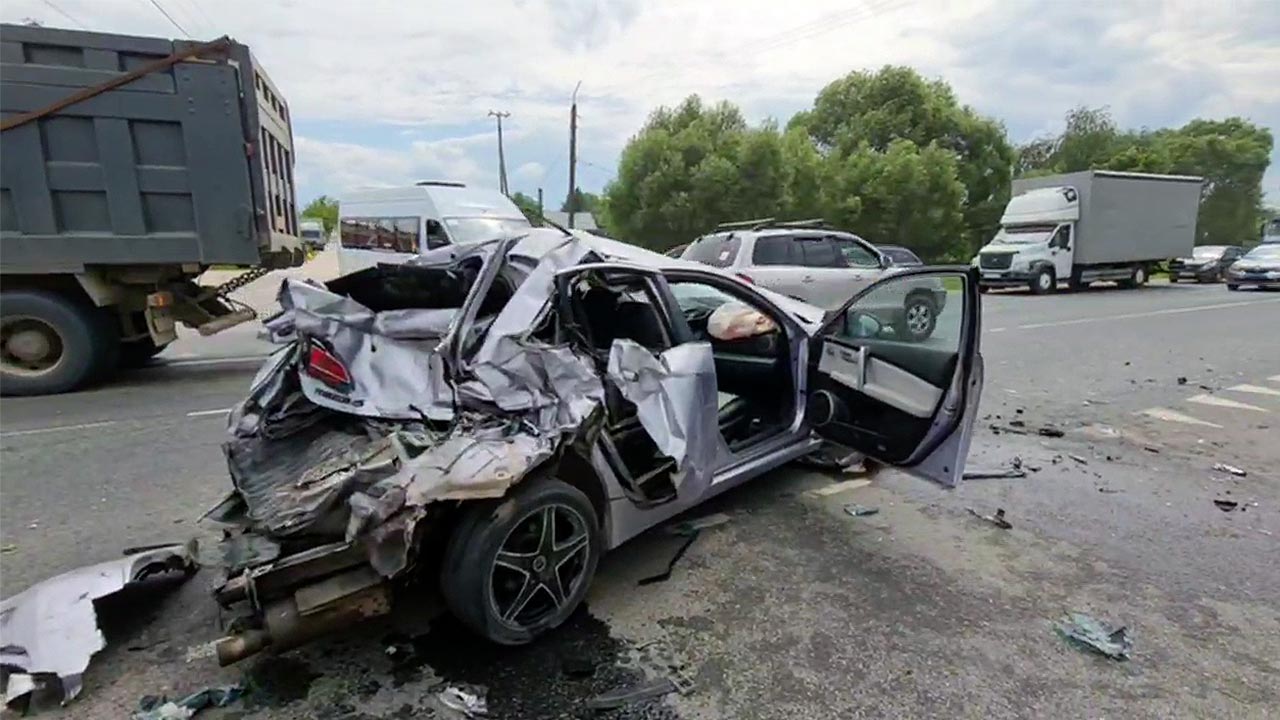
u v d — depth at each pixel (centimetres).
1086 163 5656
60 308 657
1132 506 410
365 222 1426
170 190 649
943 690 245
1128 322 1276
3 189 607
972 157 3825
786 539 363
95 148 622
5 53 586
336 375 282
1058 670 256
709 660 262
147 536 357
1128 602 304
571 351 300
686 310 466
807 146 3159
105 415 589
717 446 338
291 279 310
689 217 2834
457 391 277
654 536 366
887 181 3161
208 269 714
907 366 360
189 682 248
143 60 624
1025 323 1263
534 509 265
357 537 232
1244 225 5894
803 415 411
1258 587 317
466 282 334
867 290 384
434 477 238
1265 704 238
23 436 526
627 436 313
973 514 397
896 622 288
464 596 255
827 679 251
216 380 744
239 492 289
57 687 237
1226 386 739
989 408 644
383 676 254
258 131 680
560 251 327
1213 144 5772
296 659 263
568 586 284
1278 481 454
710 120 3209
